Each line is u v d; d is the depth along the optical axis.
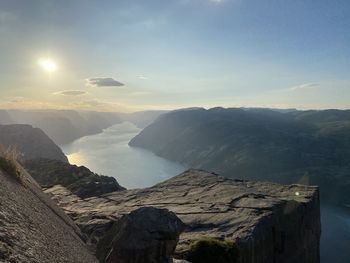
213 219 20.88
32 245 5.72
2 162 10.34
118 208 23.86
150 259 11.58
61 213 12.98
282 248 22.25
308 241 26.72
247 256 17.69
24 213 7.21
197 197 26.17
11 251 4.84
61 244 7.59
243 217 21.00
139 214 12.45
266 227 20.61
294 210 24.44
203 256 15.46
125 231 11.91
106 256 11.80
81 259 8.03
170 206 24.08
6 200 7.00
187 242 17.28
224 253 15.62
